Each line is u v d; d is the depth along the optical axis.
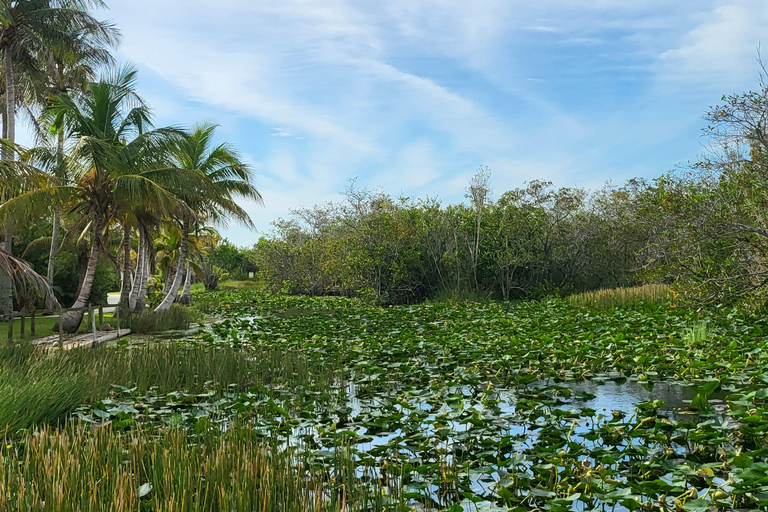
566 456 4.48
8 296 17.92
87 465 3.97
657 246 14.01
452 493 4.23
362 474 4.50
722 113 11.84
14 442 4.92
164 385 7.78
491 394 7.11
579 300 18.34
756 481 3.59
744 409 5.75
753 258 11.86
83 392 6.94
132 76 17.64
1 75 20.55
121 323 16.42
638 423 5.42
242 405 6.14
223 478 3.78
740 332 10.43
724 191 12.94
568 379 8.22
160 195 16.06
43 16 18.48
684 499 3.83
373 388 7.93
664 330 11.27
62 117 16.72
